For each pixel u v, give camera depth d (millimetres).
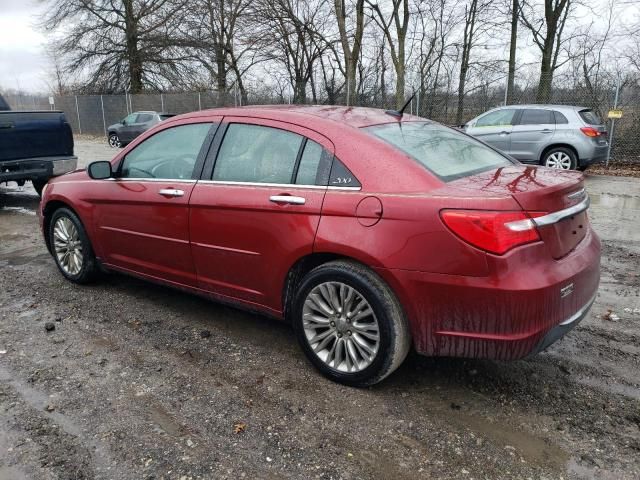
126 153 4352
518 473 2457
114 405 2979
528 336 2654
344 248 2990
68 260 4941
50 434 2725
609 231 7074
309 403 3014
